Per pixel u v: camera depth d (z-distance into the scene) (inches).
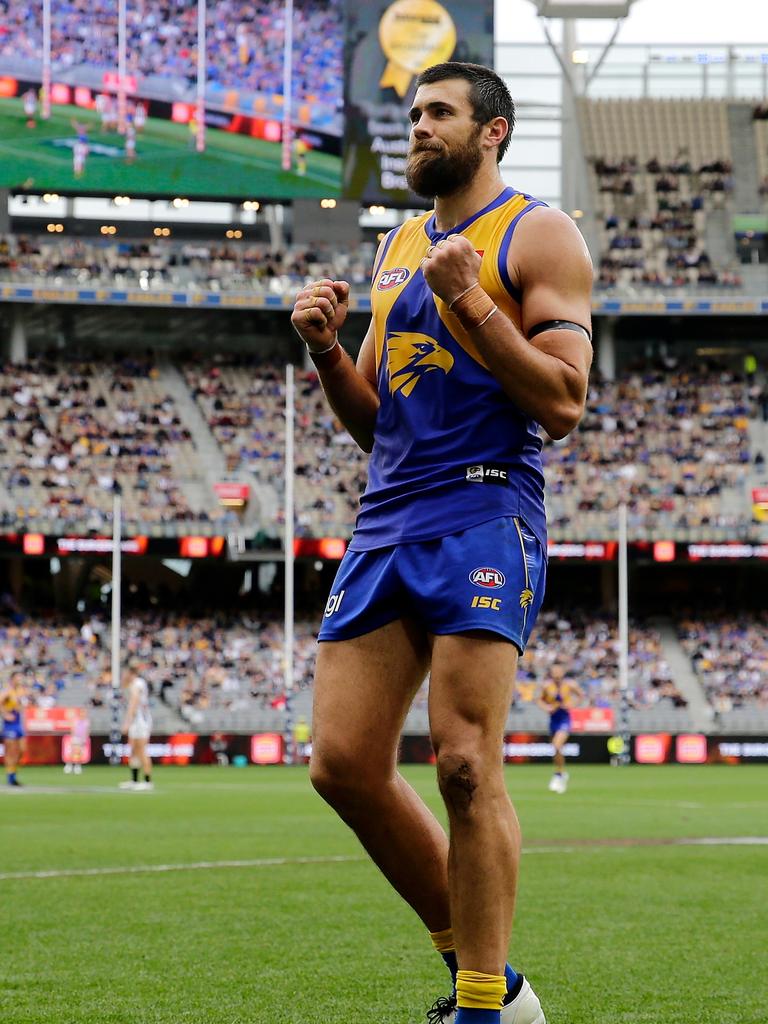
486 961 230.4
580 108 3371.1
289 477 2461.9
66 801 1332.4
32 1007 319.9
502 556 240.8
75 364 3043.8
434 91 258.7
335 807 252.2
